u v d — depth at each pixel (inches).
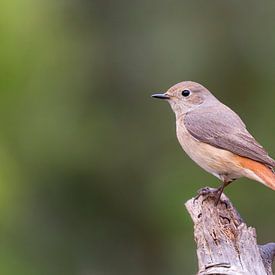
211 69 672.4
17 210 599.8
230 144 439.2
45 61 624.1
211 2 676.7
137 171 676.7
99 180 672.4
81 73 666.8
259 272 360.8
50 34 626.8
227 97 675.4
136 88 683.4
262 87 675.4
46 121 642.2
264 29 676.1
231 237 379.6
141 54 682.2
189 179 658.2
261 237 645.9
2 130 612.7
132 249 674.8
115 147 676.1
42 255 644.7
